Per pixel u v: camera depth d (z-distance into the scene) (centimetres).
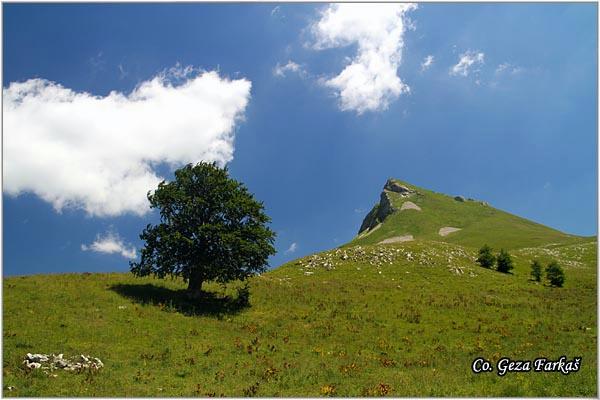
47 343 2639
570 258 9719
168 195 4188
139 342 2862
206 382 2256
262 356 2816
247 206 4306
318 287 5275
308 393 2141
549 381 2350
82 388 2019
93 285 4184
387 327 3756
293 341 3253
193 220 4231
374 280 5878
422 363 2811
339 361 2795
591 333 3538
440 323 3931
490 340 3409
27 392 1917
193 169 4384
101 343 2764
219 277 4203
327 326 3712
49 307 3341
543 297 5203
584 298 5125
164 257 4100
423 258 7088
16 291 3628
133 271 4144
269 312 4084
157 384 2177
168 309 3688
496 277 6556
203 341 3017
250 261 4259
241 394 2088
